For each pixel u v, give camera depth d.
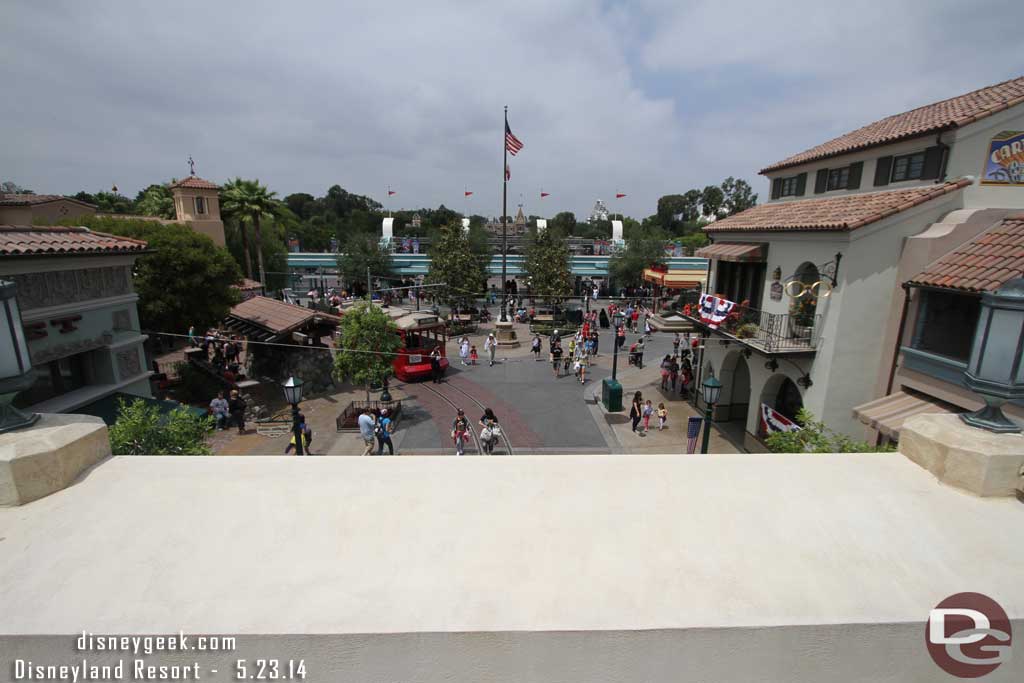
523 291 49.88
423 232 86.81
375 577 1.69
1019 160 11.23
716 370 18.33
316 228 79.56
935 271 10.23
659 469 2.43
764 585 1.68
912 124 13.05
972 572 1.78
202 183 34.97
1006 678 1.65
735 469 2.44
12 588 1.62
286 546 1.84
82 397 11.97
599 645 1.51
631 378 23.80
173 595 1.60
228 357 23.92
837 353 11.74
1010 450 2.18
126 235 20.11
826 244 12.03
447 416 18.98
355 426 17.50
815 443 7.81
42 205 32.78
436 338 24.38
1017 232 9.80
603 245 58.06
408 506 2.10
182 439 7.70
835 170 14.76
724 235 17.14
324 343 26.70
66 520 1.97
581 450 15.91
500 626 1.49
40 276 11.07
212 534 1.90
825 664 1.59
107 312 12.77
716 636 1.53
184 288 20.66
